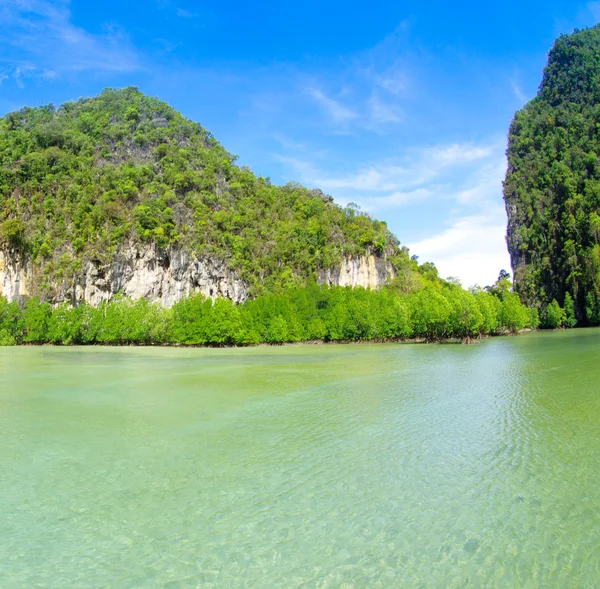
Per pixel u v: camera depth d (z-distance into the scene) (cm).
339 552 1192
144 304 10838
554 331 12644
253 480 1658
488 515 1377
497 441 2072
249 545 1228
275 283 14388
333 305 11219
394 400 3014
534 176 19400
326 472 1728
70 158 15138
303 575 1098
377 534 1277
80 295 12838
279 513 1404
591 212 16375
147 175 14775
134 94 18475
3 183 14312
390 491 1552
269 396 3203
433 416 2553
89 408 2828
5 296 12631
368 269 16975
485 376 4000
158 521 1362
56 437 2197
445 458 1862
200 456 1919
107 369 4916
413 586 1053
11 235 13162
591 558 1148
